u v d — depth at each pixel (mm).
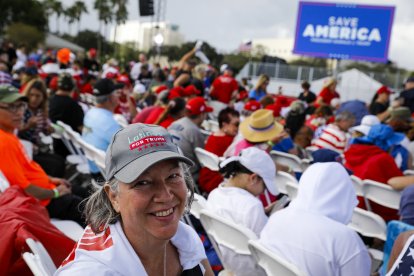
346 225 2121
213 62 24609
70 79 5855
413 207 2502
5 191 2354
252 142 4062
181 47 23078
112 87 4648
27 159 3234
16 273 1947
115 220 1334
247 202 2570
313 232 1991
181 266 1501
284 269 1919
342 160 4062
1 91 3084
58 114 5680
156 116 5375
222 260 2523
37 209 2268
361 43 14500
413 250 1723
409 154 4461
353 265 1945
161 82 10211
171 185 1281
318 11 14812
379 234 3033
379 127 3912
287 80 20312
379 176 3629
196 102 4664
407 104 8328
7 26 54375
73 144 5430
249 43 14672
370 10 14258
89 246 1299
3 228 1964
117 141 1278
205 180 4238
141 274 1263
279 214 2156
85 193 3879
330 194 2074
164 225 1273
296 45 15227
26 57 17172
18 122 3172
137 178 1225
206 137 6379
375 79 18938
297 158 4520
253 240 2078
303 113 5656
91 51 17047
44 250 1844
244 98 10789
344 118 4988
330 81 10008
